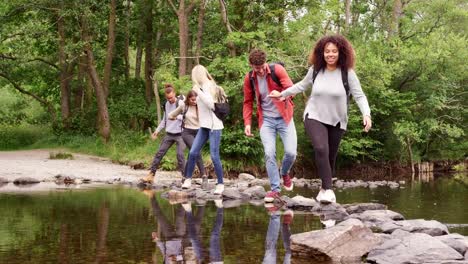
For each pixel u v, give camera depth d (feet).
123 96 88.84
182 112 34.63
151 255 13.23
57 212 20.95
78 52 81.25
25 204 23.45
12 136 97.60
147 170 51.31
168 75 64.13
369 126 21.56
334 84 21.94
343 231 14.28
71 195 27.68
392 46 83.25
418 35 87.10
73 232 16.44
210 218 20.08
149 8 89.45
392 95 77.46
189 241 15.20
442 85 80.74
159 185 34.78
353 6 93.66
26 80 97.60
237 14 70.49
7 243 14.60
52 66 95.91
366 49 77.77
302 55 66.08
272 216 20.85
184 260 12.71
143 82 95.71
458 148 88.33
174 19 90.33
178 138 35.99
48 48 92.63
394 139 80.59
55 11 82.43
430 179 58.85
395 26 89.04
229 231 17.07
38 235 15.84
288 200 24.59
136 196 27.94
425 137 83.97
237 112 62.75
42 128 100.63
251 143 59.47
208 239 15.57
